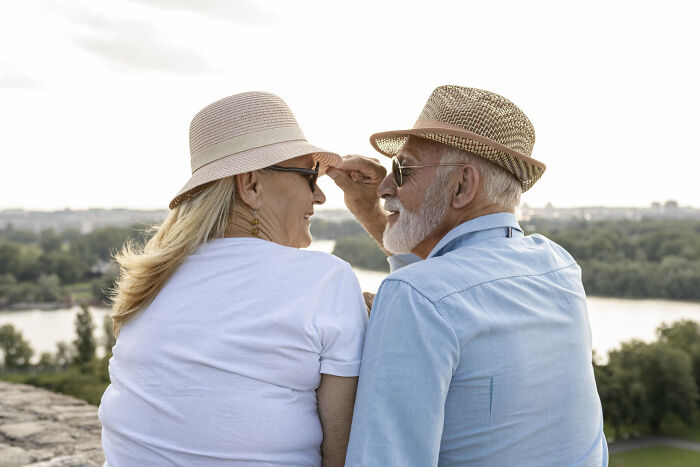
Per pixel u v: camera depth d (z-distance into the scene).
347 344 1.14
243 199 1.26
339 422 1.15
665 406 52.31
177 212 1.27
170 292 1.15
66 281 124.44
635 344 53.50
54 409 4.34
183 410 1.07
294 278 1.14
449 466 1.11
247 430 1.07
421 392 1.03
